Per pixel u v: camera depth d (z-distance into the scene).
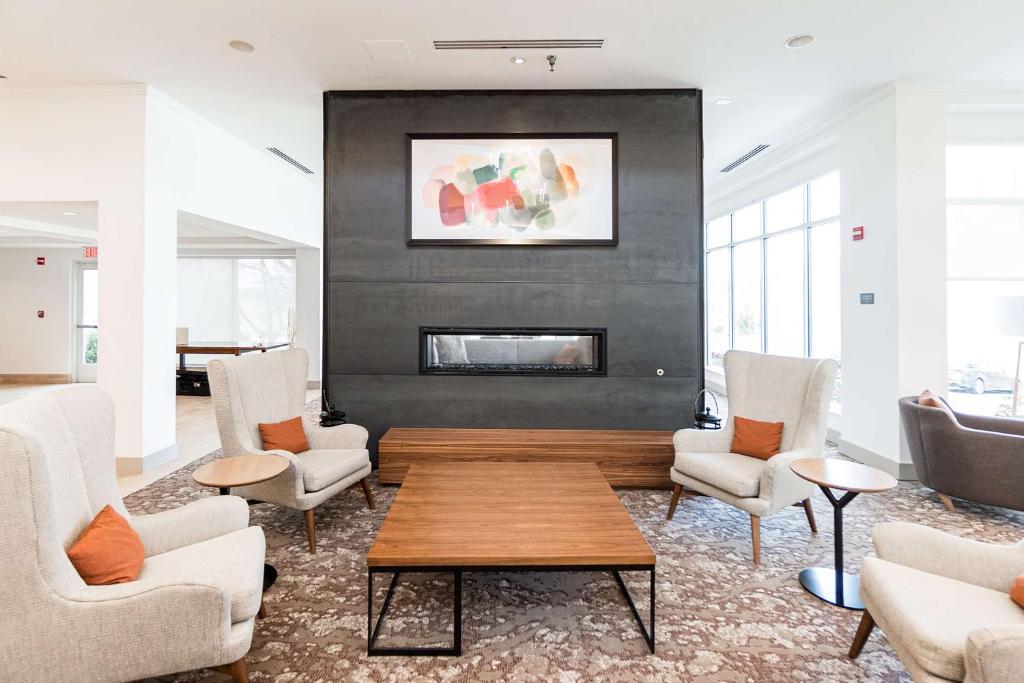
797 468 2.49
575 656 1.96
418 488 2.69
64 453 1.67
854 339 4.45
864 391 4.33
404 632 2.10
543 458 3.76
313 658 1.95
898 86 3.95
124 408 4.05
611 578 2.54
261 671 1.87
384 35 3.35
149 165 4.08
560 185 4.12
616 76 3.92
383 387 4.17
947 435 3.35
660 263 4.12
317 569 2.62
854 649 1.93
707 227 8.38
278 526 3.15
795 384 3.20
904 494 3.69
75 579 1.45
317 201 7.67
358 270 4.14
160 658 1.46
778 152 5.57
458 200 4.14
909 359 3.95
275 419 3.36
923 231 3.95
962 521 3.23
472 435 3.94
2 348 8.93
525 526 2.22
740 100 4.30
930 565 1.78
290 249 8.55
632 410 4.15
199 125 4.70
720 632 2.11
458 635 1.96
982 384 4.32
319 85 4.05
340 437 3.45
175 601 1.46
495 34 3.34
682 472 3.19
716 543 2.93
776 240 6.30
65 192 4.07
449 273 4.14
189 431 5.48
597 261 4.12
